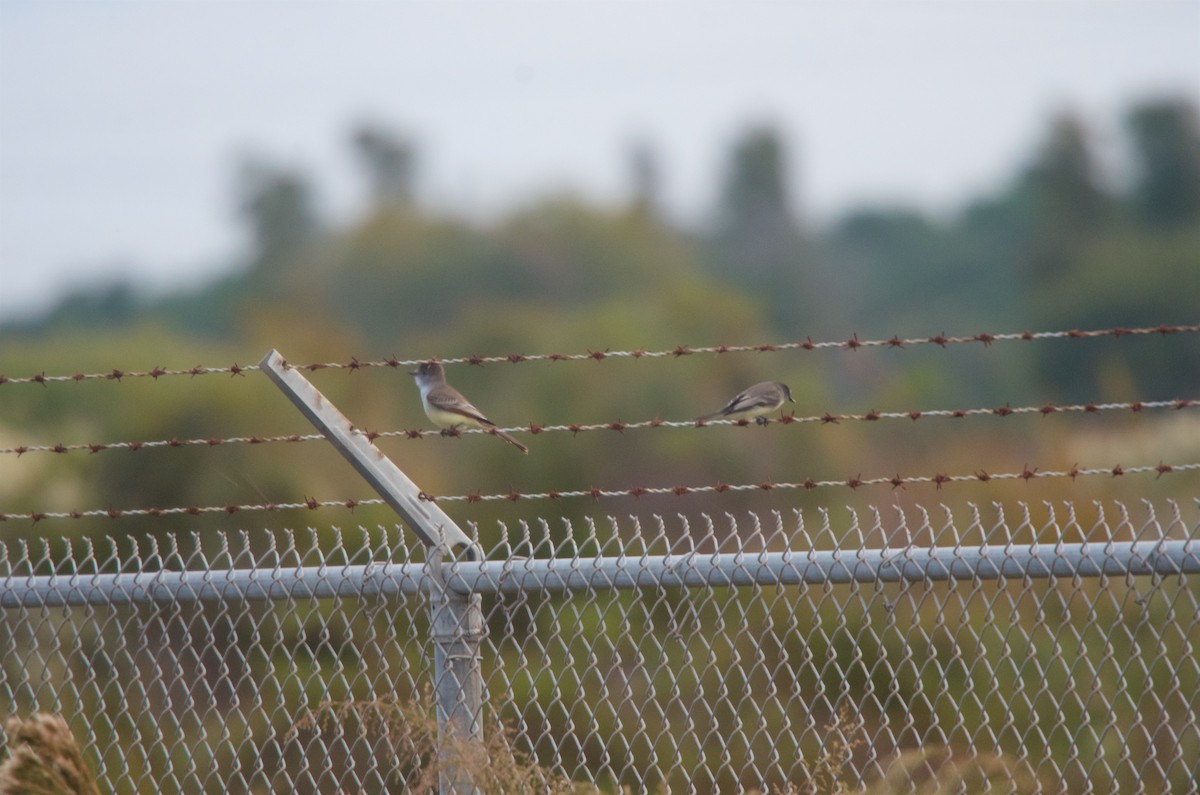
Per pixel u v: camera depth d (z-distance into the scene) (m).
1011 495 43.66
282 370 17.83
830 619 28.34
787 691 27.73
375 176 191.25
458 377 82.94
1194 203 180.25
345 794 18.33
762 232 193.62
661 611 28.78
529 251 138.25
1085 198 183.88
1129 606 27.78
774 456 66.56
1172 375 137.75
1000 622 28.41
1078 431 63.78
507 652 27.88
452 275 138.50
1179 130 182.38
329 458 47.91
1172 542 15.59
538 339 84.00
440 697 17.25
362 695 25.06
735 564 16.70
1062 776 16.70
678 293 86.75
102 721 25.86
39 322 166.88
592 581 17.03
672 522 58.56
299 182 168.25
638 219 144.38
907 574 16.31
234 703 18.75
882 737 27.39
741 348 18.66
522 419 67.94
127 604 19.27
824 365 117.06
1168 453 49.47
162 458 46.66
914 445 71.94
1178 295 155.62
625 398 69.00
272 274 160.88
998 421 81.56
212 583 18.14
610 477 64.50
